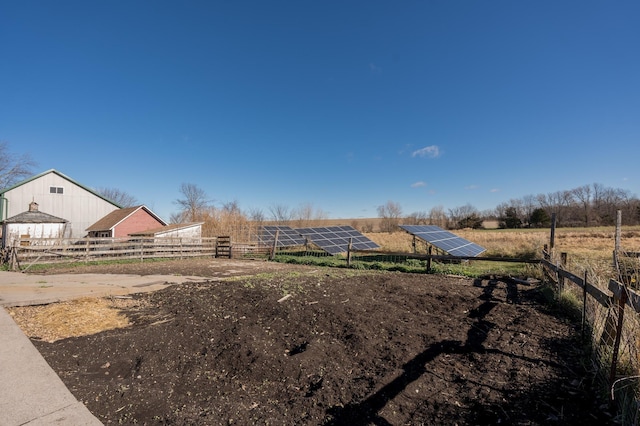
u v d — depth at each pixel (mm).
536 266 9867
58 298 7012
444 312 5902
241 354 4320
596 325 4207
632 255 5516
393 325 5168
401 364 3902
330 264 13469
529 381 3473
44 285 8828
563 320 5363
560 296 6297
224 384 3727
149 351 4555
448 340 4586
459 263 12469
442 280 8938
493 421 2834
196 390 3600
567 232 33312
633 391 2898
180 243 18500
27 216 19984
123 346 4684
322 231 19594
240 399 3377
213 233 26250
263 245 20250
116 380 3789
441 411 3002
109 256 16766
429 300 6641
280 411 3121
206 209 33125
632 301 3006
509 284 8367
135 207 26391
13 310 6316
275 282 8164
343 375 3738
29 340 4703
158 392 3504
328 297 6676
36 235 20125
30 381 3551
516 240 24391
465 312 5891
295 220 41438
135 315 6223
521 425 2766
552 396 3188
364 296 6910
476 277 9508
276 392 3504
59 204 25219
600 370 3418
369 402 3166
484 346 4371
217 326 5414
